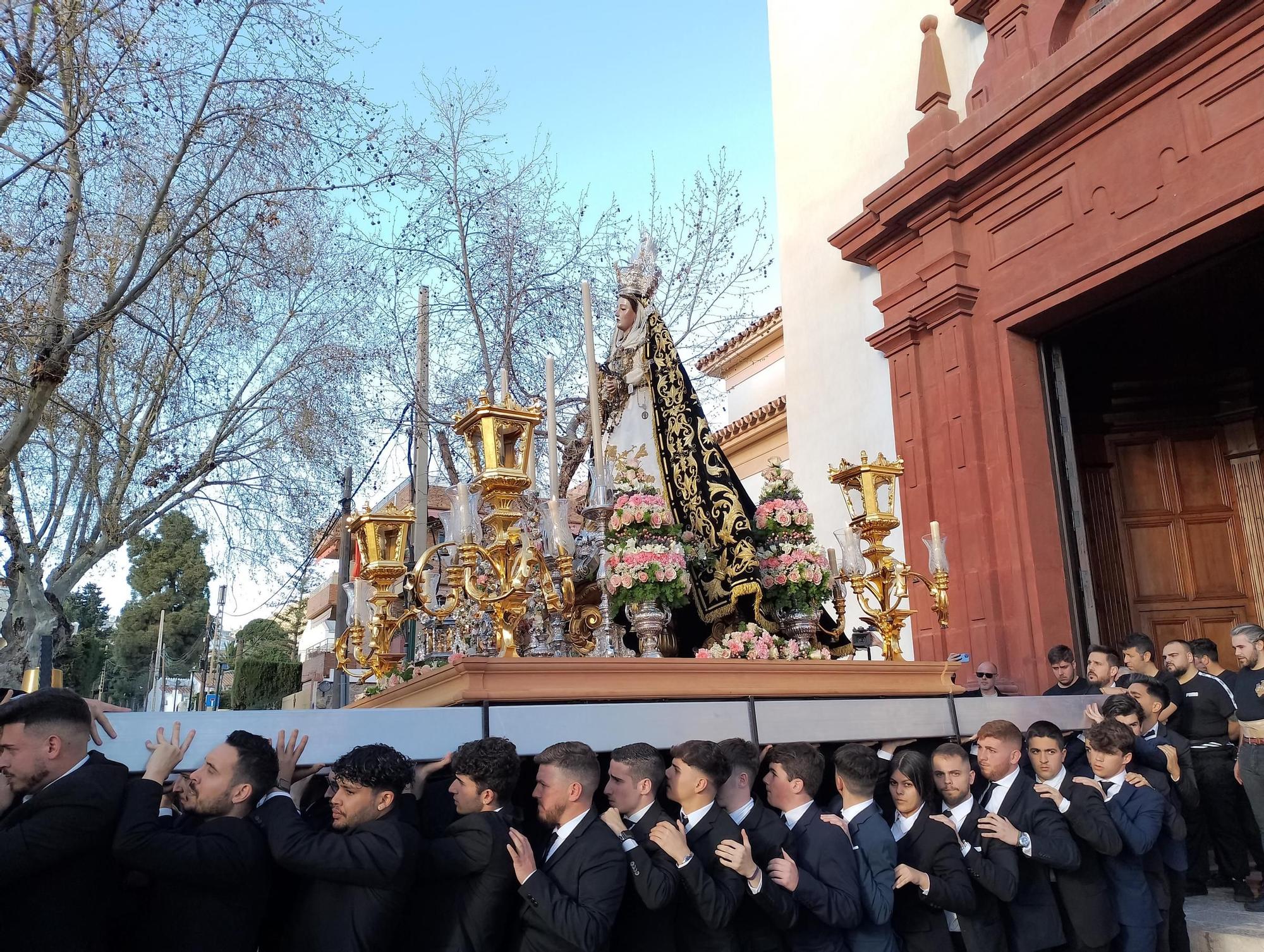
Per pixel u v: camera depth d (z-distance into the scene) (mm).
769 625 5531
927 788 3965
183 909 2773
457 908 3113
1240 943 4770
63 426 10258
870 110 10695
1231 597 9344
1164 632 9336
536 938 3076
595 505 5312
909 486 9219
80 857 2693
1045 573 8070
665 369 6367
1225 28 6719
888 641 5488
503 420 4160
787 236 11633
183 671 28594
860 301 10398
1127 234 7406
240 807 2947
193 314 10672
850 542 5582
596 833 3176
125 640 28453
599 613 5859
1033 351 8609
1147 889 4180
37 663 9102
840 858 3516
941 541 5586
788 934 3658
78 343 8117
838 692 4504
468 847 3109
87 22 8164
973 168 8633
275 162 9516
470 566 4145
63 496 10727
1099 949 4004
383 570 4949
